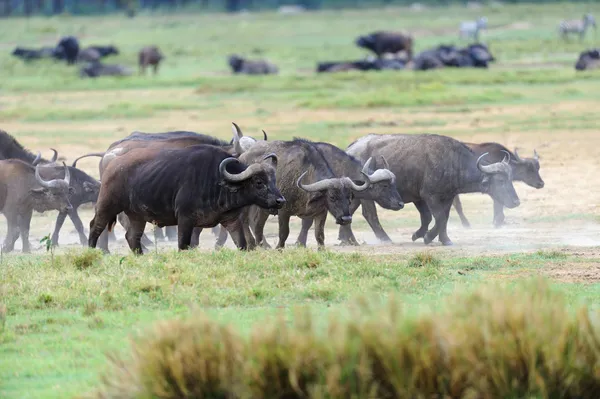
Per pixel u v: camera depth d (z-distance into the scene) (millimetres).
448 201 62594
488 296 27234
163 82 183000
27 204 63656
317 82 172750
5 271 45531
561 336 24969
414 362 24219
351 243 60969
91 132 117625
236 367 24594
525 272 44656
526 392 24547
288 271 43969
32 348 33656
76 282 42406
